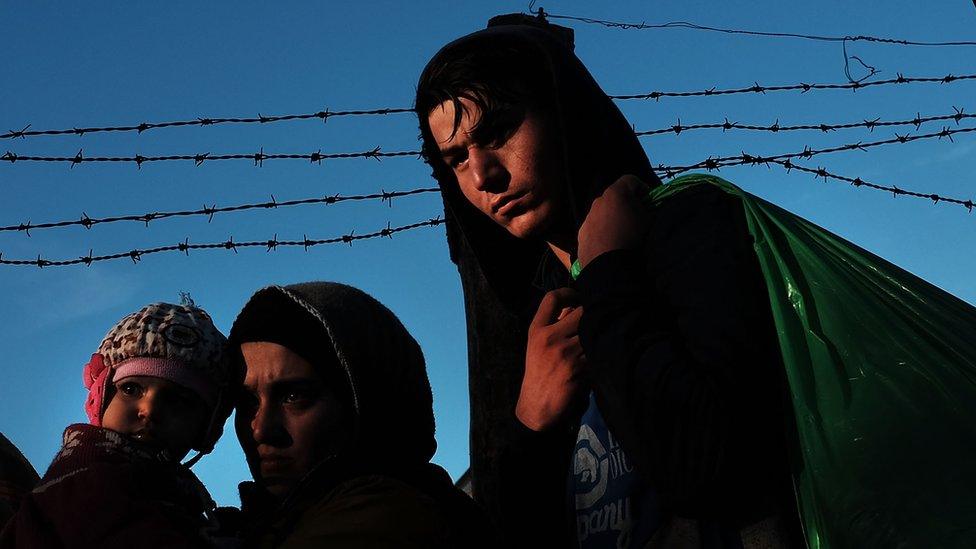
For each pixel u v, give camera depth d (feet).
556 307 5.10
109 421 6.16
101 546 5.31
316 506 5.31
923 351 3.75
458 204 6.35
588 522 4.85
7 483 8.11
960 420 3.57
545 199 5.28
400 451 5.98
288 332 5.85
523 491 5.16
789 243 4.21
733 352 3.96
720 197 4.48
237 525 6.01
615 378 4.15
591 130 5.20
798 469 3.84
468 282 11.53
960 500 3.42
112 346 6.30
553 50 5.28
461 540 5.67
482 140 5.25
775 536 3.99
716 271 4.17
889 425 3.63
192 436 6.36
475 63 5.23
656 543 4.39
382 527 5.08
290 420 5.79
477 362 11.25
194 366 6.28
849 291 3.97
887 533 3.48
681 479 3.99
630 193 4.79
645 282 4.46
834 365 3.83
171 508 5.65
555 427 5.00
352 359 5.78
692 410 3.93
